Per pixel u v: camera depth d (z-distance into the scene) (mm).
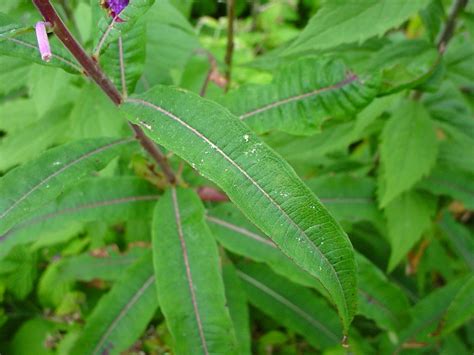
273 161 99
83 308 260
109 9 122
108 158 144
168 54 215
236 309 197
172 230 159
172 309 149
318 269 98
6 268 243
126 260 234
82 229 253
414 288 274
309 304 221
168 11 195
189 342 148
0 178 129
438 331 193
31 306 279
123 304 181
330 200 215
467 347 246
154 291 183
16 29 117
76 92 225
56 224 172
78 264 234
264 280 225
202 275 152
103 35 125
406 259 273
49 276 264
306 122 159
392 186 199
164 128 113
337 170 264
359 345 219
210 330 148
